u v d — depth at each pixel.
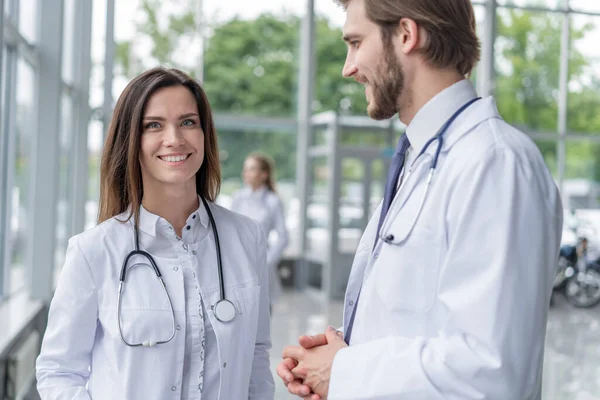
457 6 1.38
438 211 1.33
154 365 1.64
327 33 11.85
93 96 7.24
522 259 1.21
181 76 1.76
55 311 1.68
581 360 6.34
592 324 8.41
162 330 1.66
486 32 12.29
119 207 1.79
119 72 9.08
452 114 1.40
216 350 1.73
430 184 1.37
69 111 7.05
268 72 11.80
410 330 1.33
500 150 1.27
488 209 1.23
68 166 7.09
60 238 6.79
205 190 1.90
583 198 12.60
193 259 1.76
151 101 1.71
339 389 1.30
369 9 1.41
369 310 1.41
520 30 12.52
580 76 12.66
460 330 1.21
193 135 1.73
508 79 12.56
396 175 1.54
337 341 1.43
